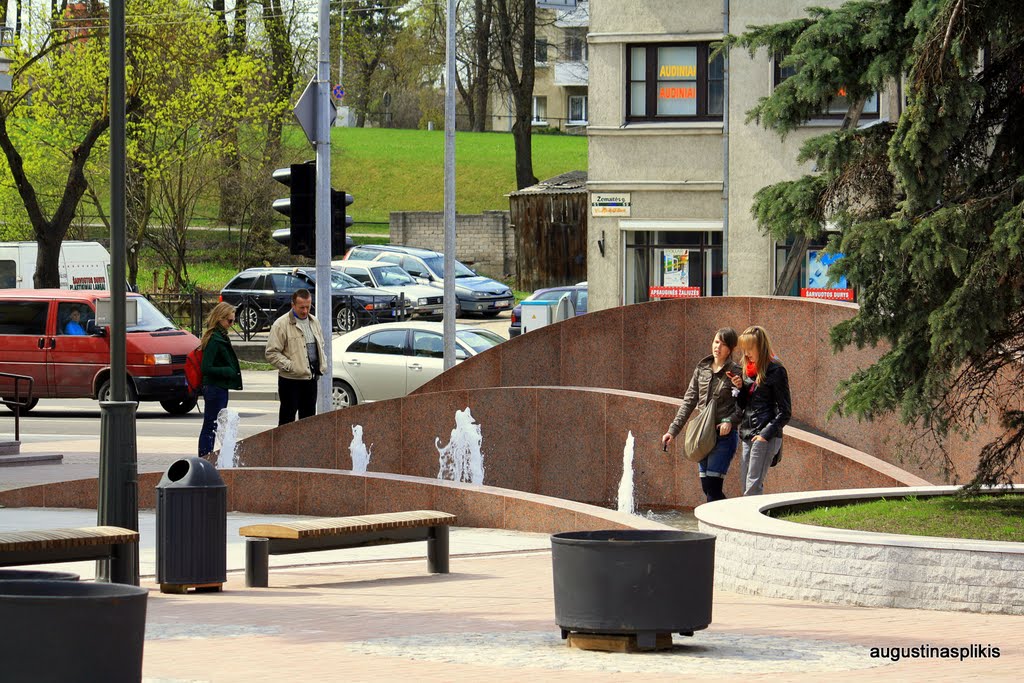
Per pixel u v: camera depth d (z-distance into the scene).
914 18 21.34
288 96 115.62
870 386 21.89
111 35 21.58
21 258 84.69
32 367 56.81
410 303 90.25
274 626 18.28
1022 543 19.34
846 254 21.33
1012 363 23.06
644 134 70.06
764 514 23.28
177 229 99.31
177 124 97.00
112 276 21.62
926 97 21.08
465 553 26.61
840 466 30.20
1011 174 21.83
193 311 87.56
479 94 182.75
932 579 19.25
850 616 18.80
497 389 35.66
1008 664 15.12
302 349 38.72
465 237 127.12
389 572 24.72
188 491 22.05
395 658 15.59
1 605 10.50
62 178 101.69
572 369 38.12
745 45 24.52
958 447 31.78
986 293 20.38
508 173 160.75
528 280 111.19
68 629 10.55
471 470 35.78
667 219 70.00
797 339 35.44
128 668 10.88
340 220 40.44
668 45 69.81
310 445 37.25
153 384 55.81
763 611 19.31
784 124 23.89
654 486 33.81
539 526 29.05
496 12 139.88
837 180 23.28
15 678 10.48
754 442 26.22
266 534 23.08
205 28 96.06
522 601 20.70
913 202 21.42
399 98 199.00
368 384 52.97
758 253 67.81
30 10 88.69
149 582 23.50
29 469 40.09
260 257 115.69
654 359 37.50
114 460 21.53
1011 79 22.27
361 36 138.00
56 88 95.25
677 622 15.84
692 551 15.95
